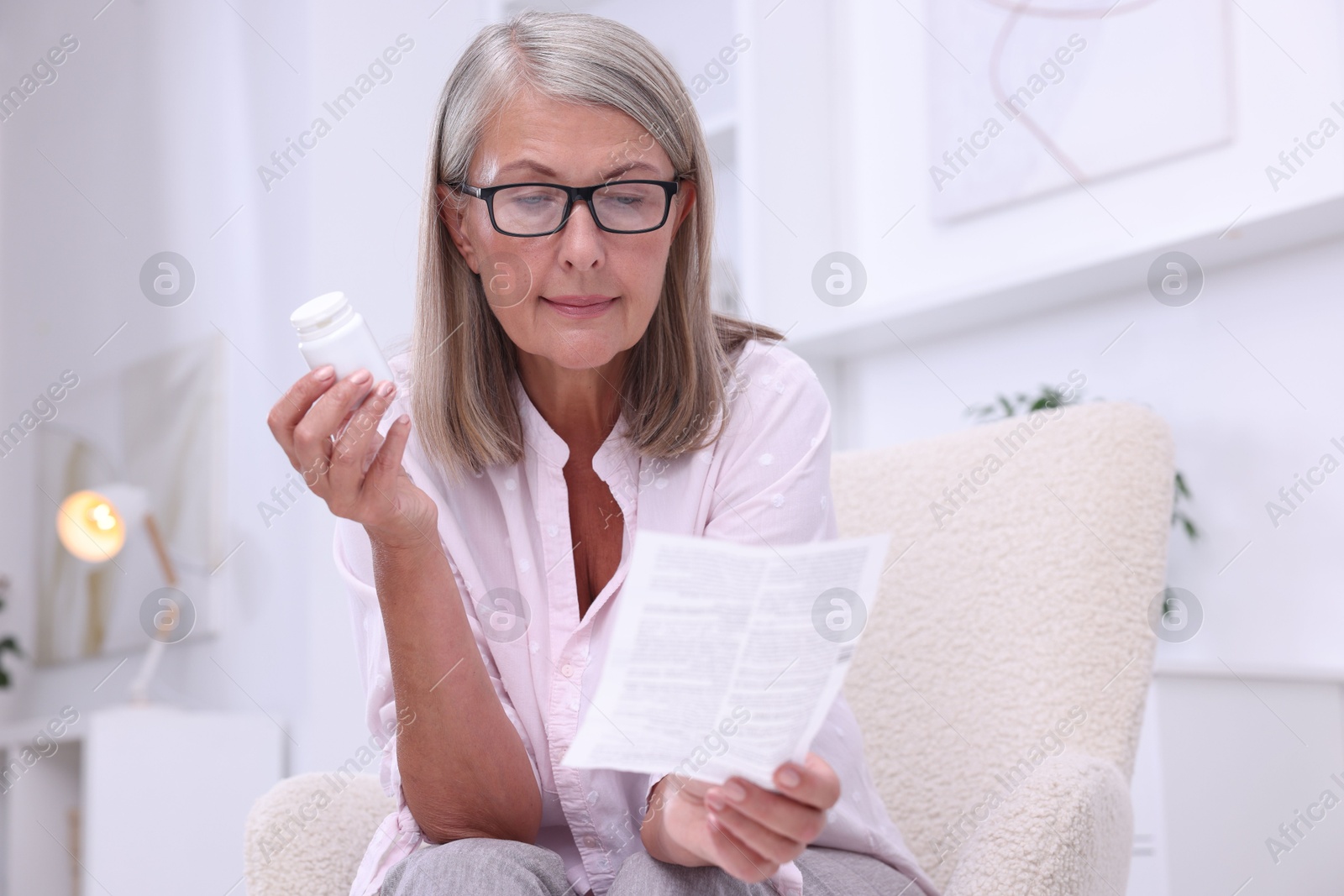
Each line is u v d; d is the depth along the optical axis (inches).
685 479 38.9
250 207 111.8
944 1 100.5
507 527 39.5
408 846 35.8
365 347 29.9
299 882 36.7
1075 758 35.9
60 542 130.6
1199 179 83.2
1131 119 87.0
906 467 47.5
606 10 116.6
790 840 28.8
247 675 108.8
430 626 33.8
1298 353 76.7
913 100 103.3
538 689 37.6
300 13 106.6
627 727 27.5
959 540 44.6
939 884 41.7
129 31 131.2
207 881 97.5
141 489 122.0
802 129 108.0
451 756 34.2
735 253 108.7
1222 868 66.7
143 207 126.0
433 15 111.8
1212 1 82.4
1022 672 41.3
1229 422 80.0
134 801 95.7
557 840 38.6
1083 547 41.1
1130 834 37.8
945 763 42.6
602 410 39.4
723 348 41.8
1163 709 66.6
